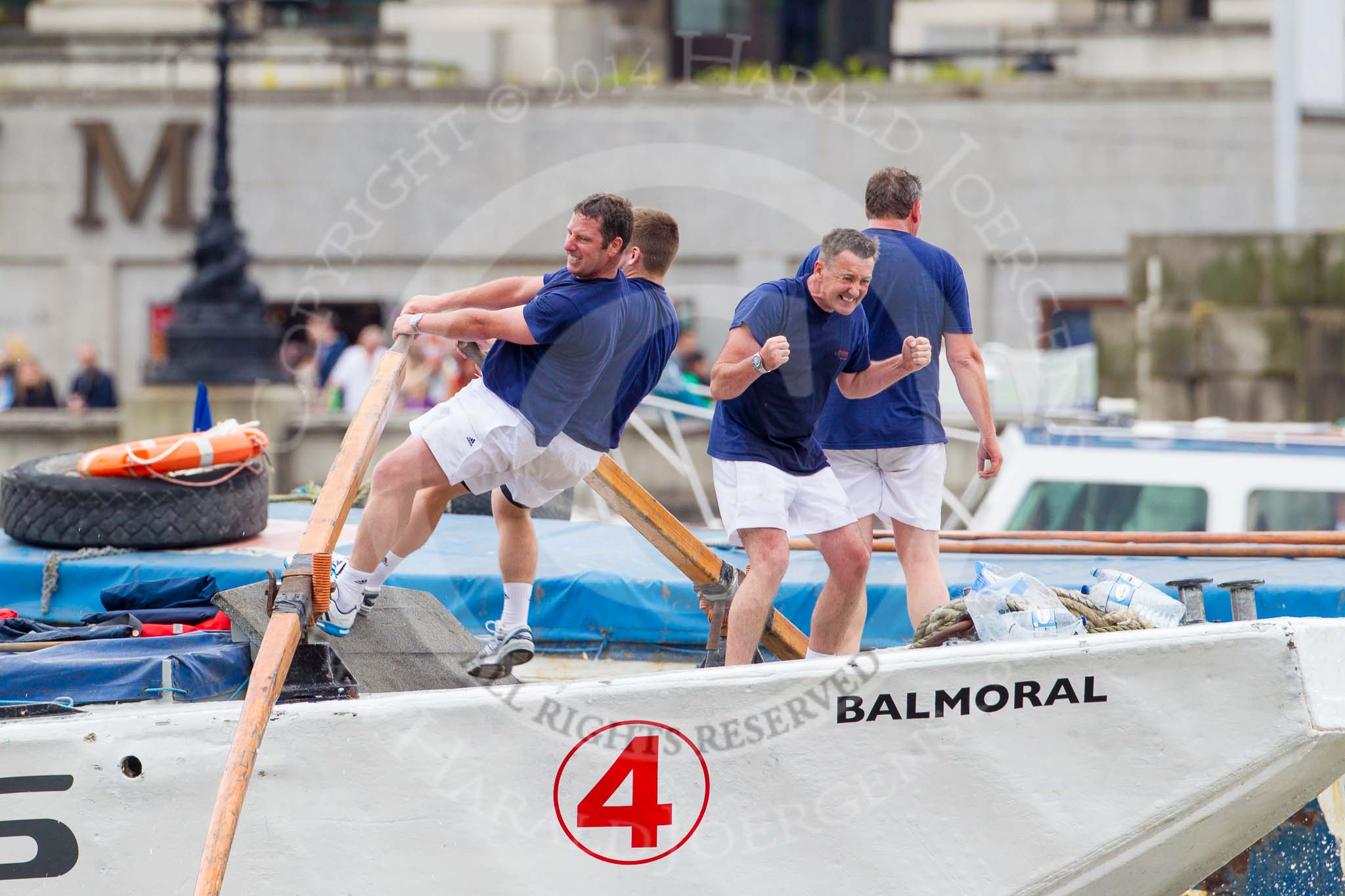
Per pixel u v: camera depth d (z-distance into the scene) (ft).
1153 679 47.09
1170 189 228.84
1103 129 228.22
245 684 50.65
